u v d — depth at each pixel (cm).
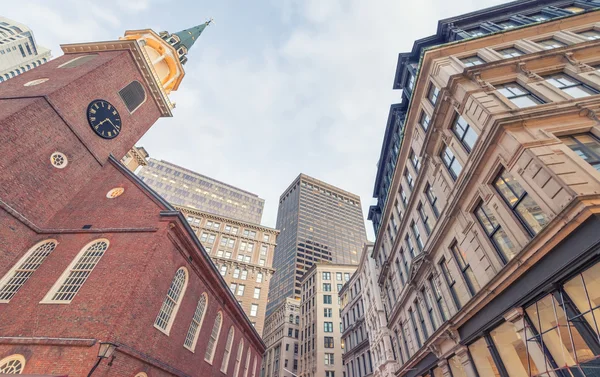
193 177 10938
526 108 1220
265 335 9488
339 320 6806
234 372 2562
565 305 866
